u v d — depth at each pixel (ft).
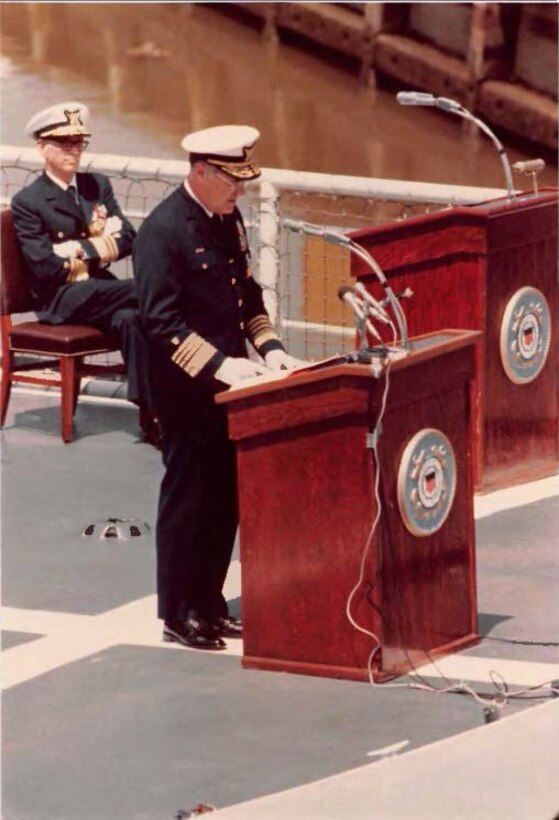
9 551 37.29
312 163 112.37
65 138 43.09
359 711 29.99
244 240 32.58
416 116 122.31
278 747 29.07
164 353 31.42
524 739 29.19
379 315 30.32
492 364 39.17
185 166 46.06
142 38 148.25
